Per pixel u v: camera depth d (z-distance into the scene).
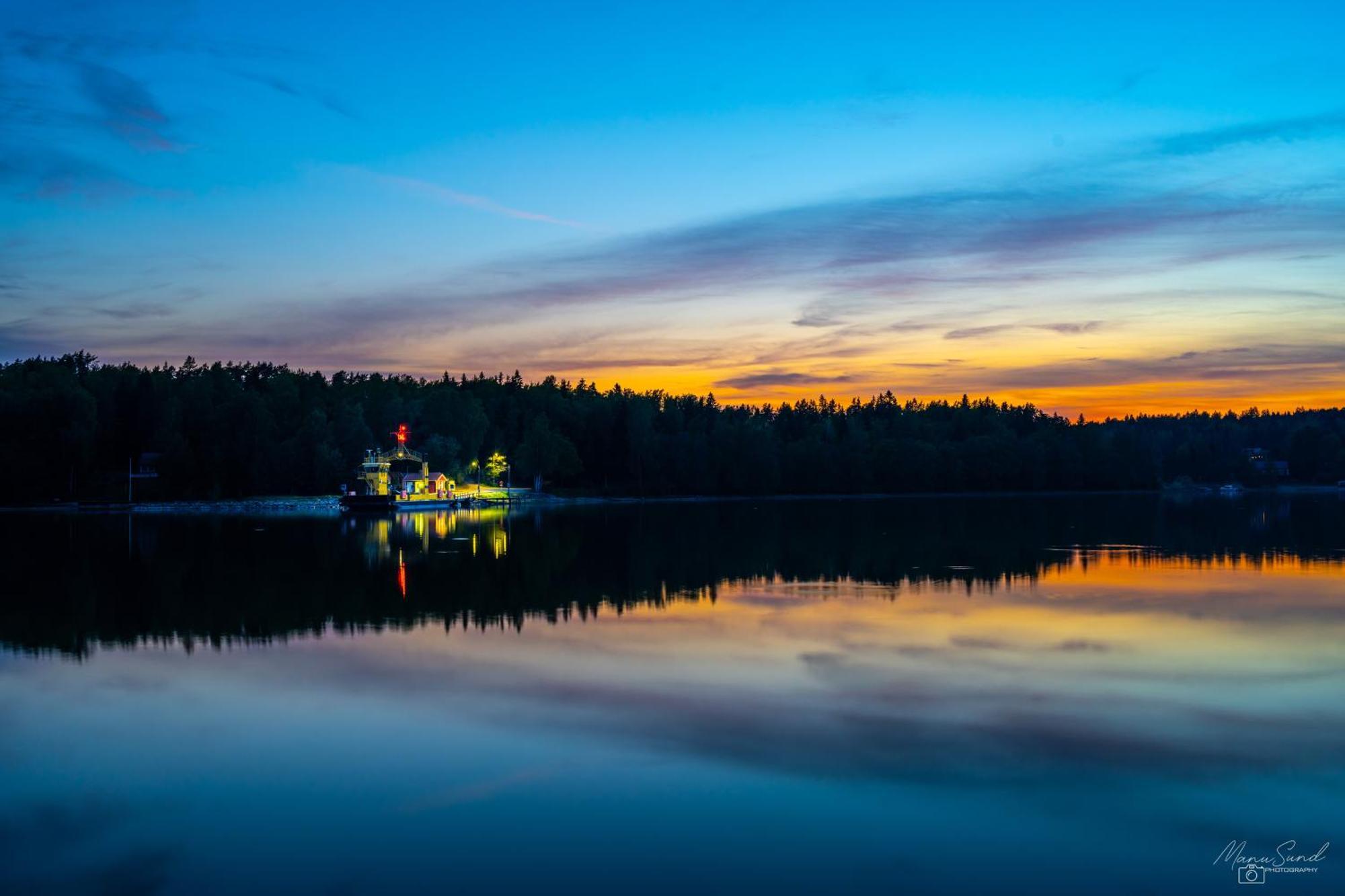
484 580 51.34
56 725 24.08
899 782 19.92
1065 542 76.31
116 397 167.62
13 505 138.62
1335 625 37.00
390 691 27.16
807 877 15.90
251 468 150.38
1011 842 17.23
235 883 15.79
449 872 16.09
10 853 16.86
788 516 121.81
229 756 21.66
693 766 20.88
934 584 49.22
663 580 51.16
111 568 57.06
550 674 29.14
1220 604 42.16
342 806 18.80
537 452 178.25
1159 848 17.00
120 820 18.20
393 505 131.62
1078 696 26.39
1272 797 19.20
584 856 16.64
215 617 39.53
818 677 28.64
